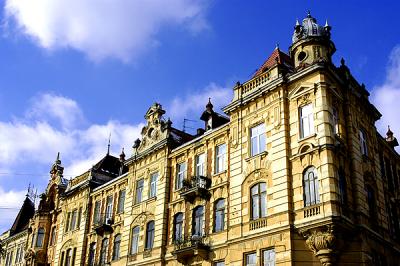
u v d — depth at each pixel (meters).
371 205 32.12
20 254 65.00
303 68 31.72
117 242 44.69
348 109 32.25
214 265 33.34
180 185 39.88
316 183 28.77
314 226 27.34
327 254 26.72
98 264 45.69
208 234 34.81
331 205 27.20
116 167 57.38
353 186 30.06
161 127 44.03
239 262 30.97
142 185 44.09
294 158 30.25
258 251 29.94
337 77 31.92
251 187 32.50
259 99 34.06
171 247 37.91
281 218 29.28
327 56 33.06
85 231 49.56
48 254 55.81
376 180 33.62
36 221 58.56
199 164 38.88
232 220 32.72
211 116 41.56
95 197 51.03
